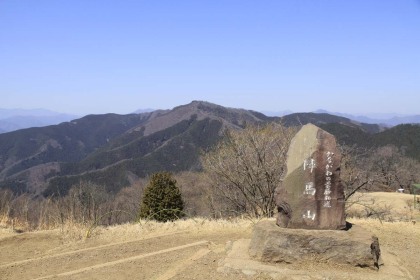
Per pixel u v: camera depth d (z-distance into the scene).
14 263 7.50
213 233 9.09
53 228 10.51
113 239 8.92
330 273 6.11
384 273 6.25
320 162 6.83
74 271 6.88
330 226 6.80
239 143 13.37
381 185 21.50
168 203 13.18
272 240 6.57
